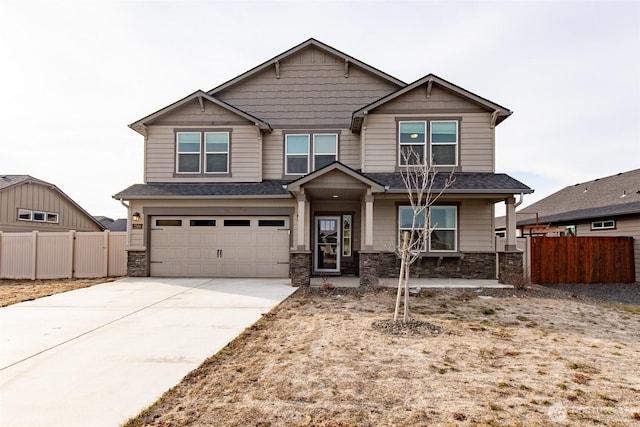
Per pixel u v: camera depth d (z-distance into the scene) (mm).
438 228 11961
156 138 13109
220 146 13117
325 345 5219
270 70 13727
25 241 12641
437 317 6906
